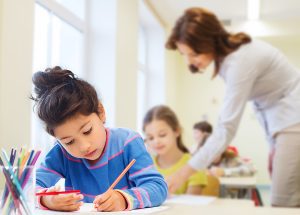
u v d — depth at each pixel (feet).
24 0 4.94
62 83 2.60
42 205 2.51
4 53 4.50
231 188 10.70
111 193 2.51
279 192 5.11
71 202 2.45
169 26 15.89
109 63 8.96
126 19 9.87
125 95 9.66
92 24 9.06
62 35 7.79
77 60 8.60
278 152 5.14
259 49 5.07
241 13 15.05
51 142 3.35
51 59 7.21
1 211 1.99
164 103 14.84
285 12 14.96
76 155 2.67
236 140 18.13
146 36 15.12
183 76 18.75
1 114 4.39
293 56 17.80
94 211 2.43
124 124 9.53
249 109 18.07
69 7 8.23
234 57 5.03
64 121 2.49
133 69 10.39
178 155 6.79
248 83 5.01
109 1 9.06
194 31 5.04
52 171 3.11
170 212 2.58
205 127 12.96
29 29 5.05
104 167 3.00
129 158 3.04
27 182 2.04
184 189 6.56
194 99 18.70
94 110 2.65
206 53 5.16
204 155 5.24
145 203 2.67
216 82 18.53
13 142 4.56
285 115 5.11
